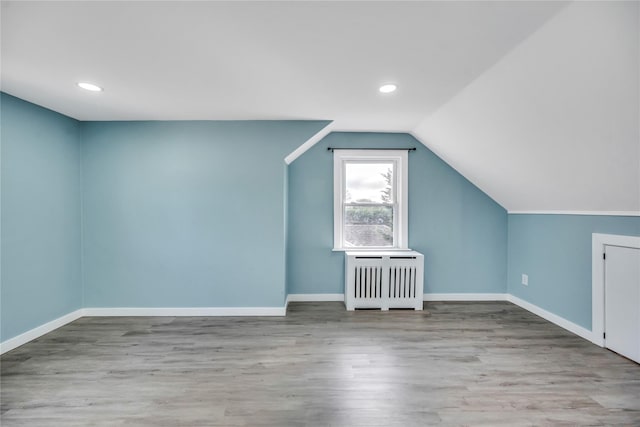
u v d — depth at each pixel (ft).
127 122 11.53
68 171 10.95
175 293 11.76
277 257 11.80
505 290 14.06
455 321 11.30
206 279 11.78
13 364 8.07
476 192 13.96
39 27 5.53
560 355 8.60
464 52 6.48
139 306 11.74
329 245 13.83
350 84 8.15
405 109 10.17
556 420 5.97
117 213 11.63
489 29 5.65
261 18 5.30
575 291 10.13
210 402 6.51
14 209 9.03
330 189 13.79
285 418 6.03
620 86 5.65
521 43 6.09
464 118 9.85
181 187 11.65
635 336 8.16
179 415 6.10
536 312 12.07
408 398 6.65
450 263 14.02
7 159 8.82
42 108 9.92
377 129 13.14
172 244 11.71
